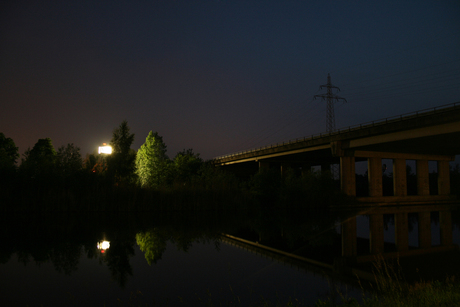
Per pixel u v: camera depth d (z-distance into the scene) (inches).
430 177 3624.5
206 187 1772.9
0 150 1945.1
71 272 558.9
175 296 437.1
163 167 2269.9
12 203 1477.6
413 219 1485.0
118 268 585.6
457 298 298.7
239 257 685.3
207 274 549.3
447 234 1060.5
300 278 527.5
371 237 997.2
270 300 418.3
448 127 1622.8
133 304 406.9
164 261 642.2
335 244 870.4
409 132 1814.7
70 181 1627.7
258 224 1280.8
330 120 3102.9
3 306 399.5
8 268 580.7
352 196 2171.5
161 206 1628.9
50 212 1504.7
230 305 399.2
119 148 1988.2
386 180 3422.7
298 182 2017.7
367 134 2028.8
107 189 1625.2
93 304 407.5
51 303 411.2
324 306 340.2
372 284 489.1
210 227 1165.7
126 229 1075.9
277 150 2807.6
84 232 1000.9
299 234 1041.5
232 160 3489.2
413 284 473.1
